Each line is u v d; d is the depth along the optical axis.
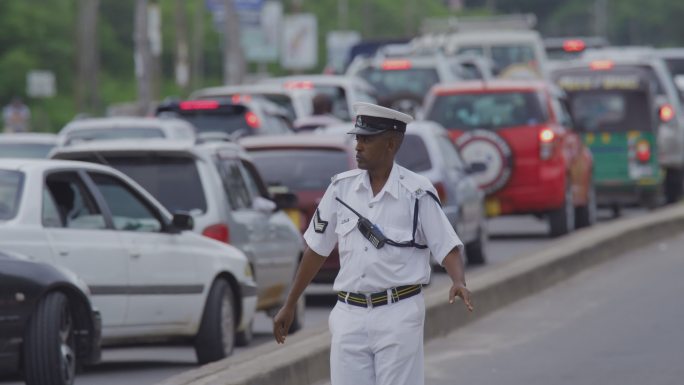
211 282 25.53
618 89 53.81
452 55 68.50
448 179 37.31
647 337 26.36
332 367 14.89
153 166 27.59
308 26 133.75
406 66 63.22
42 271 20.52
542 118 44.97
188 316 25.05
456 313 28.28
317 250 14.91
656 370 23.08
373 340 14.60
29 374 20.38
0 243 21.73
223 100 51.09
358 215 14.62
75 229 23.11
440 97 45.66
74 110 168.50
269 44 115.25
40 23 174.12
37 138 47.88
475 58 68.44
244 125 49.72
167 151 27.42
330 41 152.38
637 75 53.81
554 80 54.50
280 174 33.84
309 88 58.53
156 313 24.44
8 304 20.11
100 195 23.86
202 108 49.78
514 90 45.34
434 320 27.19
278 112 53.16
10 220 22.12
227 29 95.75
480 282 30.64
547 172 44.78
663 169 61.31
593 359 24.34
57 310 20.50
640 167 53.59
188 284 25.00
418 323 14.65
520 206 45.12
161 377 24.20
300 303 29.73
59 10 179.50
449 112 45.47
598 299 31.89
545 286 34.06
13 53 167.75
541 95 45.38
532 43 77.38
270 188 32.25
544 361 24.38
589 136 53.91
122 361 26.58
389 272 14.55
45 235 22.42
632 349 25.14
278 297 30.36
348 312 14.71
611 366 23.59
